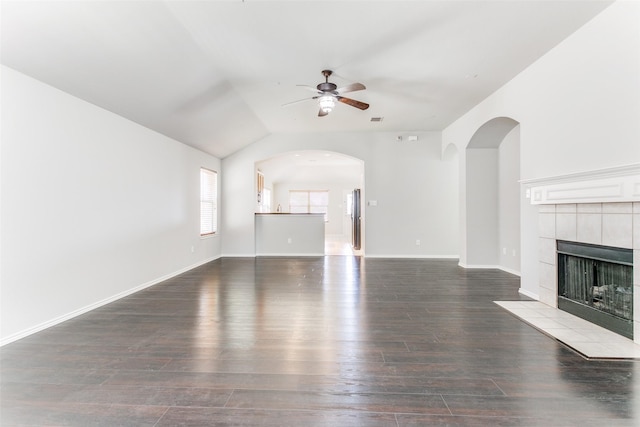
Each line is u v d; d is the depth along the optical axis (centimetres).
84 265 327
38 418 161
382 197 693
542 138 347
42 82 279
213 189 679
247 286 438
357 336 264
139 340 256
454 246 692
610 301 277
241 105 492
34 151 272
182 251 540
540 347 242
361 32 295
